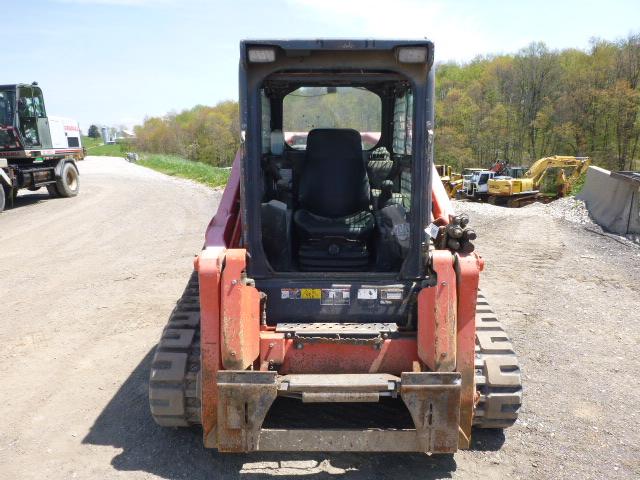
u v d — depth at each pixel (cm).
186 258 910
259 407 305
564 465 344
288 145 469
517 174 2923
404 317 346
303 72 329
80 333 579
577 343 542
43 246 1015
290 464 347
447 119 6406
